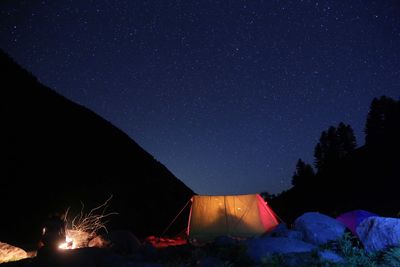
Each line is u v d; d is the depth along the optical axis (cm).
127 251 917
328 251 716
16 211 1400
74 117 3186
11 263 648
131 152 3434
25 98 2723
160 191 2917
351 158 4069
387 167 2912
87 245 979
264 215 1333
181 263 749
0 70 2848
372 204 2288
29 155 1953
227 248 802
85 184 2095
